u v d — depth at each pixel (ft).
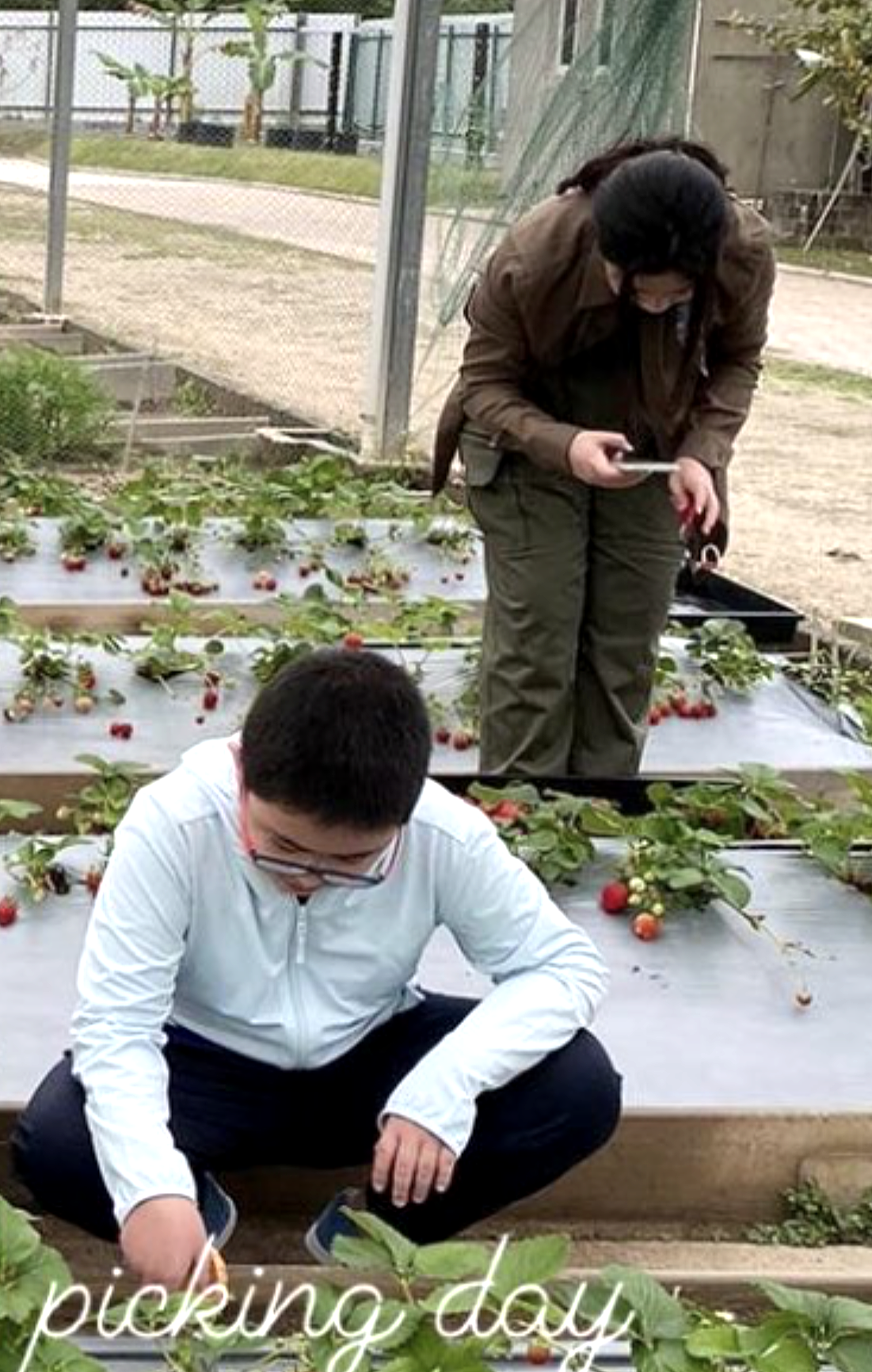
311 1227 10.53
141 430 35.60
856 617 25.70
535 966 9.76
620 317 14.79
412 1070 9.78
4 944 12.73
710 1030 12.28
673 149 14.74
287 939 9.53
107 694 18.63
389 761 8.46
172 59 47.03
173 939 9.24
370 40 44.47
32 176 49.52
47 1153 9.43
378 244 32.78
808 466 38.99
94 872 13.60
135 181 49.19
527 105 31.24
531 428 15.10
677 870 13.64
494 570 16.15
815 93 82.07
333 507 25.98
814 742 19.07
